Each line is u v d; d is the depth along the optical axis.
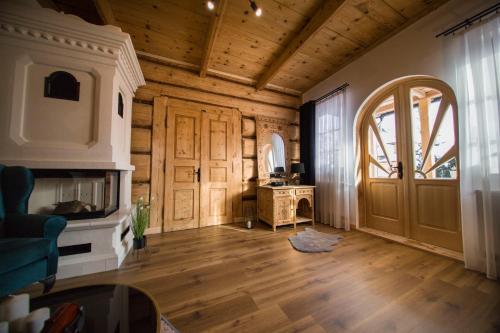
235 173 3.72
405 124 2.73
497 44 1.79
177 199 3.24
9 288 1.14
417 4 2.25
